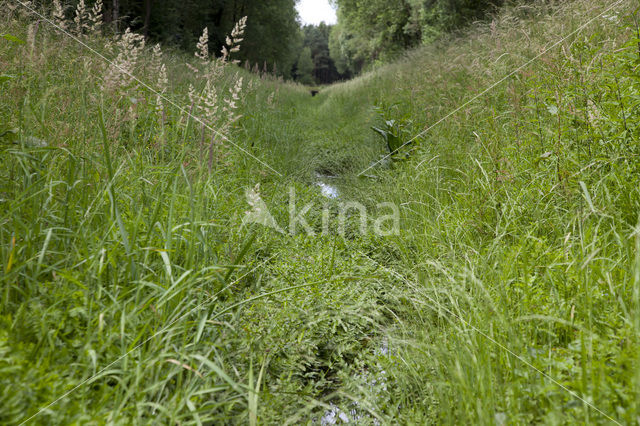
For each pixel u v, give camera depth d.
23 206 2.18
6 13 4.22
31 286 1.81
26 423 1.28
